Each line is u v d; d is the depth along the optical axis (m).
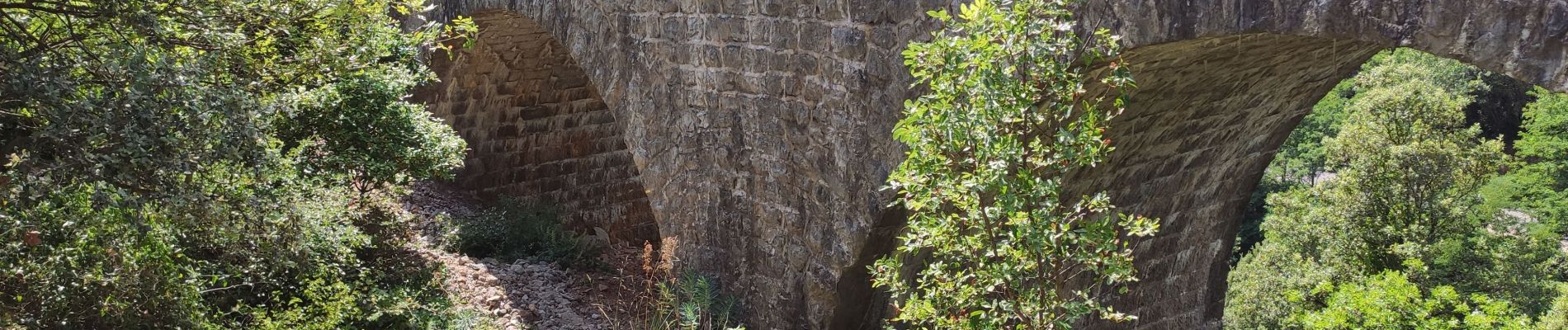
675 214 10.67
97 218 5.24
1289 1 6.14
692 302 10.22
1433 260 18.56
